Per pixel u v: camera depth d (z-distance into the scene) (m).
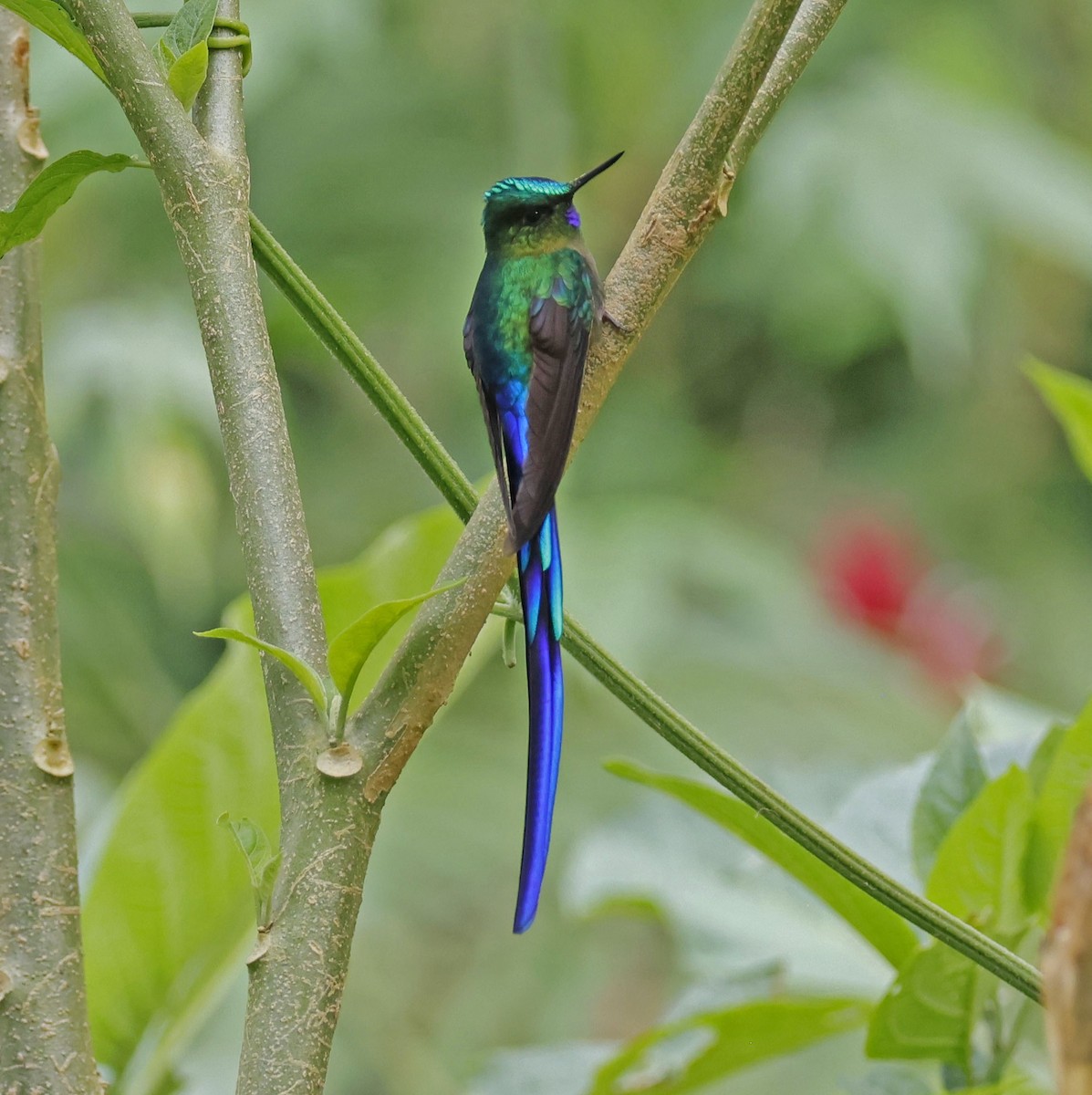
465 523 3.57
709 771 3.64
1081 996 2.63
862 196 10.76
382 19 11.70
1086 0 13.19
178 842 4.83
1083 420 5.71
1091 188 11.34
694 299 12.56
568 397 3.87
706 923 5.88
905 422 13.55
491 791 10.98
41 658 3.74
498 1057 5.69
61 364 9.69
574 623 3.69
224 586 11.48
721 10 11.97
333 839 3.28
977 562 13.17
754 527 13.08
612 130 11.96
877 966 5.70
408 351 11.47
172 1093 4.88
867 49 12.00
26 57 4.11
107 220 10.77
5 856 3.63
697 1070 5.40
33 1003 3.58
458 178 11.69
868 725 11.23
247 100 10.12
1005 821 4.26
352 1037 10.18
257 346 3.58
